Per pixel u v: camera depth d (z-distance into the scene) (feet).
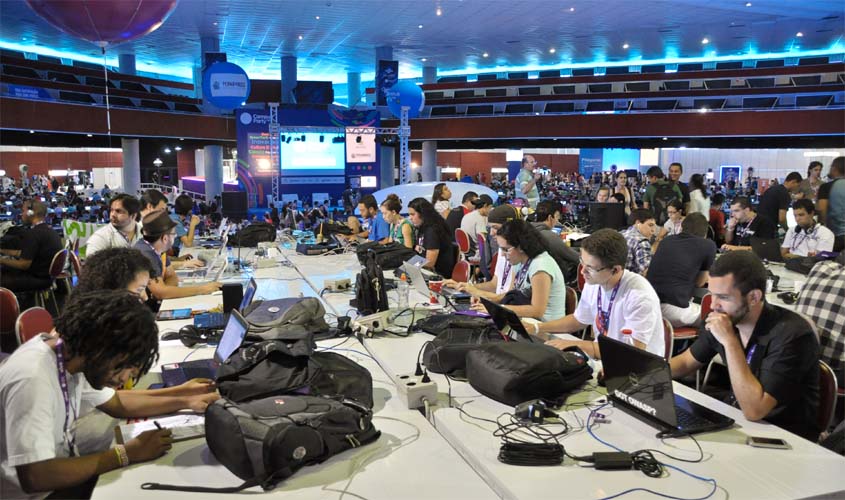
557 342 9.29
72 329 5.49
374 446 6.28
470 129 68.23
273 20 53.72
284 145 56.39
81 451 6.35
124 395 7.09
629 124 61.87
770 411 6.75
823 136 55.26
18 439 5.37
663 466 5.71
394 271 17.16
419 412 7.28
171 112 61.31
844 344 9.36
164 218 13.19
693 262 13.71
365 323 10.37
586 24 54.34
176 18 52.70
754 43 63.62
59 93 53.98
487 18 52.31
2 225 25.89
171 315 11.83
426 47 68.39
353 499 5.20
